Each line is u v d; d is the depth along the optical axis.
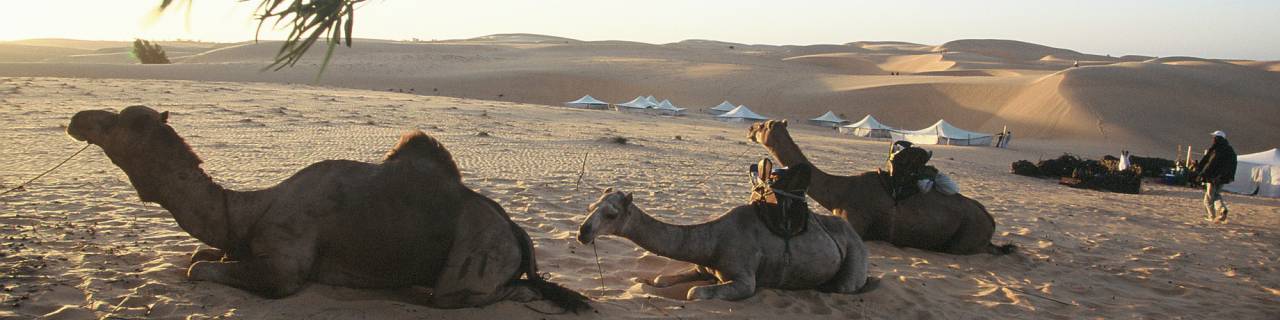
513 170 18.44
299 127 30.09
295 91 55.59
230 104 39.69
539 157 22.80
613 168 20.50
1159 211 19.86
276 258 6.23
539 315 6.52
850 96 95.31
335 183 6.40
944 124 67.38
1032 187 26.89
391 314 6.19
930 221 10.62
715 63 129.75
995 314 8.24
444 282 6.39
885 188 10.72
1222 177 17.42
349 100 50.12
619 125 48.00
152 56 114.31
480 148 24.97
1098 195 25.31
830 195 10.74
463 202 6.54
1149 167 38.47
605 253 9.24
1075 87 91.00
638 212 7.20
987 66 166.25
